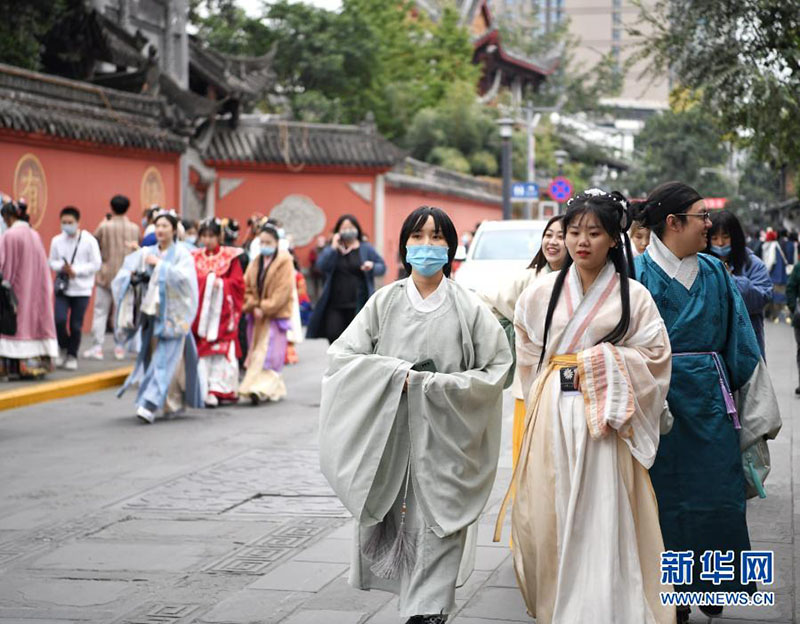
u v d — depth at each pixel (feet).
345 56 136.15
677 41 47.06
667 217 16.47
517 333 15.72
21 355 43.34
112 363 51.01
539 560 15.02
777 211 165.37
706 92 45.60
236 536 22.84
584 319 14.94
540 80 228.02
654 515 14.79
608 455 14.69
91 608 18.37
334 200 100.99
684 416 16.21
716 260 16.85
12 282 43.16
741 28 45.96
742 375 16.67
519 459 15.51
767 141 45.29
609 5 389.80
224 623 17.40
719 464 16.19
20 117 58.13
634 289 14.98
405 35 156.35
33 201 61.00
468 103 156.76
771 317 86.53
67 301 48.14
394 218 110.83
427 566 15.76
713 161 219.41
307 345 66.13
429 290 16.49
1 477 28.73
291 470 29.30
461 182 136.77
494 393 16.15
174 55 92.02
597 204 14.75
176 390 38.04
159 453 31.81
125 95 70.33
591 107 233.96
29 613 18.15
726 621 16.96
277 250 41.09
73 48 74.13
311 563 20.76
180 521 24.14
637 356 14.74
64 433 35.17
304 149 99.19
